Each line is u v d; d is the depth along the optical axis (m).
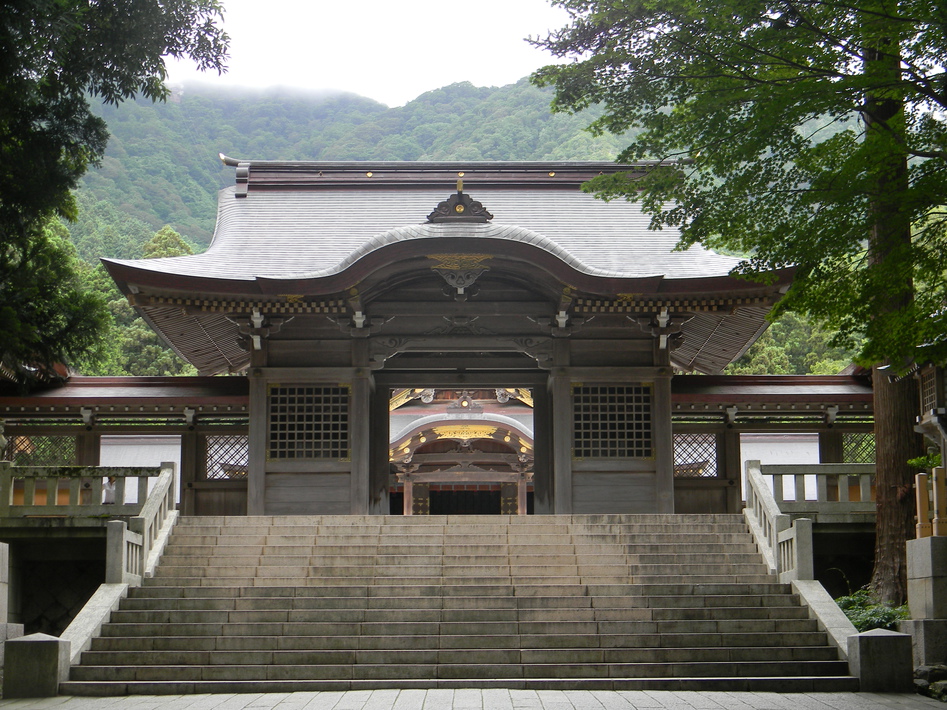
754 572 14.84
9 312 18.19
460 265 19.97
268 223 24.94
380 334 21.33
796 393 23.28
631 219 25.05
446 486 36.16
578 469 20.89
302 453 20.88
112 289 47.53
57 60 15.05
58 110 17.70
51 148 17.98
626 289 19.94
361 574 14.68
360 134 103.62
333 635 12.94
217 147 107.25
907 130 11.20
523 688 11.66
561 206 25.58
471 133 90.50
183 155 97.12
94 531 16.38
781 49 11.01
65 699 11.27
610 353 21.36
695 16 11.39
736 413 23.89
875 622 13.45
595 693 11.20
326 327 21.34
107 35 16.34
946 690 10.82
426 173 26.34
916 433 15.84
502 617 13.38
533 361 23.09
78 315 20.62
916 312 10.79
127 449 32.28
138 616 13.34
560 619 13.40
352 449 20.81
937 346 10.70
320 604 13.70
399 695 11.05
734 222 12.12
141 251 67.19
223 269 22.14
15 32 13.91
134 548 14.48
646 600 13.76
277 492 20.70
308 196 25.98
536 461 23.42
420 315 21.23
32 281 19.81
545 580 14.52
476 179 26.20
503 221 24.92
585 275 19.75
